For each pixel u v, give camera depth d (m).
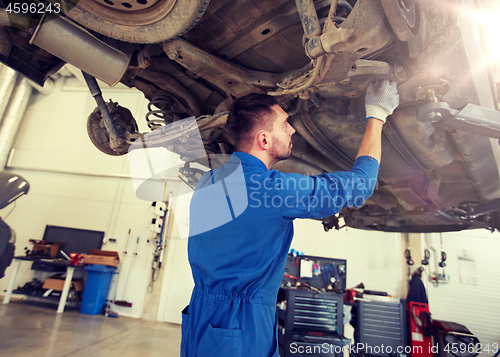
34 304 4.85
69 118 5.44
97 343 3.42
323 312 2.87
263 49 1.07
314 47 0.74
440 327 3.64
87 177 5.64
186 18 0.82
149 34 0.90
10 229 1.85
